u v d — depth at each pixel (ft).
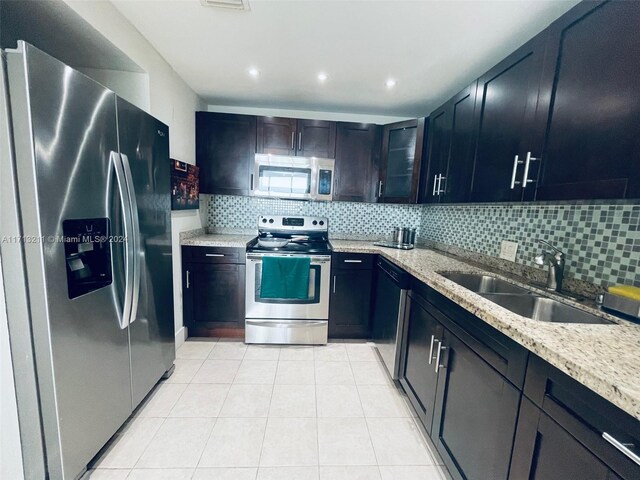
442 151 6.73
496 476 2.94
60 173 3.20
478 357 3.36
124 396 4.53
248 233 9.64
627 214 3.56
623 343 2.46
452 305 4.02
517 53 4.21
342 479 4.05
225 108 9.21
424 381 4.86
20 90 2.81
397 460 4.39
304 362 7.04
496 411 3.00
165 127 5.59
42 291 3.08
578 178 3.20
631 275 3.52
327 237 9.21
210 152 8.46
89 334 3.74
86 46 4.73
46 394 3.24
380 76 6.66
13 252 2.99
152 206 5.17
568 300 3.87
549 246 4.39
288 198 8.63
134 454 4.30
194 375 6.32
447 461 3.93
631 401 1.68
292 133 8.58
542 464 2.39
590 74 3.05
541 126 3.74
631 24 2.62
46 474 3.37
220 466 4.17
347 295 8.14
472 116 5.43
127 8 4.63
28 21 4.09
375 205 9.86
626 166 2.67
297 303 7.84
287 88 7.60
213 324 8.05
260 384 6.10
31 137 2.87
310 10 4.49
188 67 6.61
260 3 4.37
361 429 4.98
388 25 4.77
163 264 5.65
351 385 6.19
